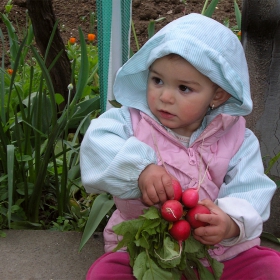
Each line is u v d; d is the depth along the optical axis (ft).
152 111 5.56
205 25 5.34
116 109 5.99
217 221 4.91
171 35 5.25
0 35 7.66
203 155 5.71
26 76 10.32
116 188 5.28
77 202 7.39
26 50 9.36
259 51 6.95
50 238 6.59
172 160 5.63
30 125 6.52
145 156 5.24
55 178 6.82
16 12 13.82
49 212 7.30
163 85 5.32
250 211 5.25
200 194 5.66
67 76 8.91
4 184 6.93
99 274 5.46
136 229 4.84
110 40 6.97
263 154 7.29
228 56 5.32
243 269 5.67
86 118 7.75
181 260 5.06
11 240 6.50
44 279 5.86
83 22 14.15
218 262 5.26
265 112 7.13
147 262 4.92
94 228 5.99
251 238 5.36
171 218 4.73
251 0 6.77
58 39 8.50
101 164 5.35
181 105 5.25
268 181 5.64
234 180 5.65
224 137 5.87
